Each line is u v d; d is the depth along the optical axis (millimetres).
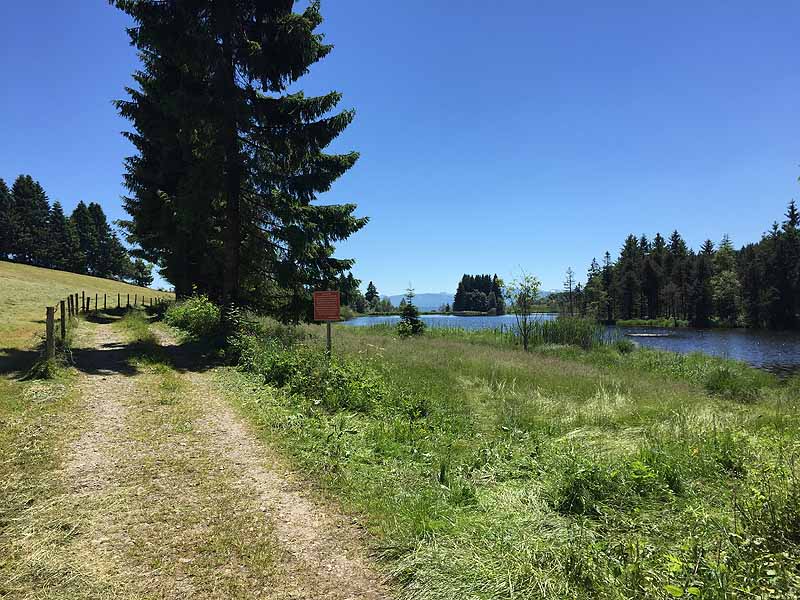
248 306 16750
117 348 12555
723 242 79688
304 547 3643
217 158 13367
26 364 9141
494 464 5527
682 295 72188
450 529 3812
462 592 2996
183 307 19016
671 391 11773
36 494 4258
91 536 3674
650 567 2893
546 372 13562
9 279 39031
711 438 5805
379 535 3820
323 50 14516
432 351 16797
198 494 4484
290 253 15047
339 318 10859
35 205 81812
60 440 5594
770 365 21953
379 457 5648
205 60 12789
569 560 3111
